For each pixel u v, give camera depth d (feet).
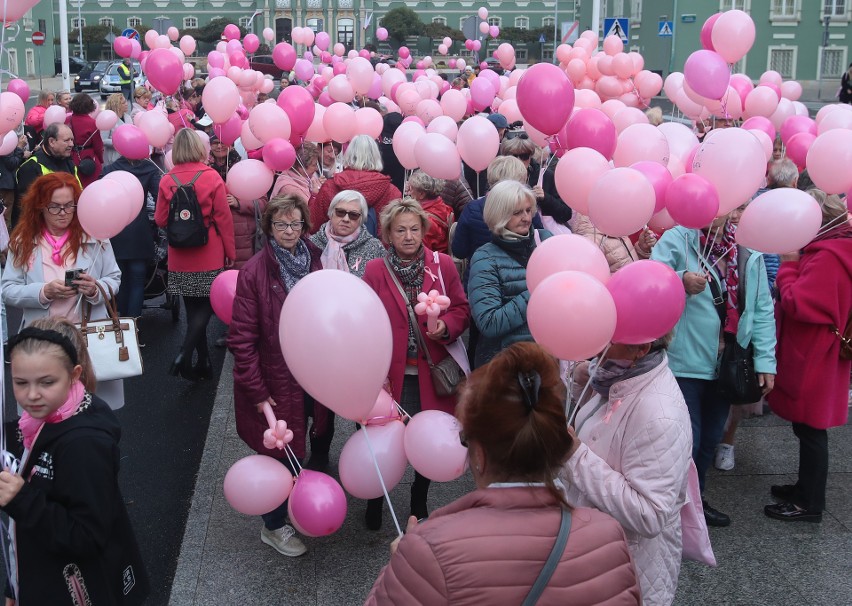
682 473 8.93
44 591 8.74
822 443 14.83
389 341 9.94
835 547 14.29
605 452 9.27
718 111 24.30
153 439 18.93
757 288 13.87
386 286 13.85
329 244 16.39
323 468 16.22
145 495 16.34
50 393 8.59
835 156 13.62
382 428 12.42
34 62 138.21
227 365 23.68
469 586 5.84
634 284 9.02
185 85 44.70
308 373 9.65
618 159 14.60
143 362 23.99
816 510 15.02
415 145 19.40
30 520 8.34
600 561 6.12
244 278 13.41
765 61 133.18
